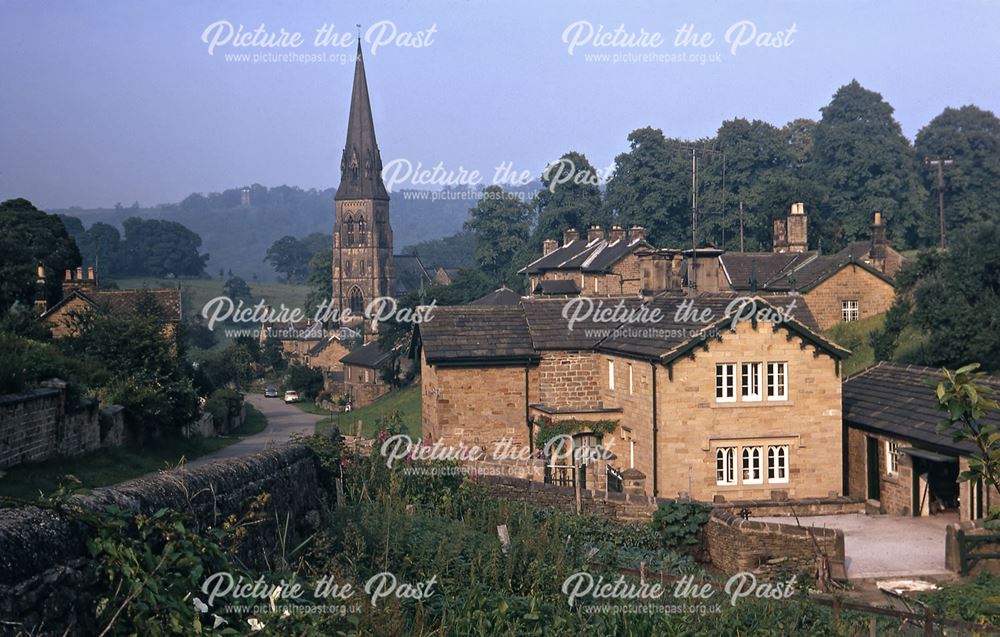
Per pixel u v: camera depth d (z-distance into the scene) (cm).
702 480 3198
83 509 888
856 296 6178
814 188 10406
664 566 2017
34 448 2998
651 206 11400
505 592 1441
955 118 12506
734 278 6869
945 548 2345
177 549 959
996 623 1552
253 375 12950
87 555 880
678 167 11444
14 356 3191
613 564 1903
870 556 2466
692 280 5428
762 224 10519
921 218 11519
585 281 9094
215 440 5706
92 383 4034
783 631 1482
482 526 1870
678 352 3147
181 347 6669
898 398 3331
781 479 3256
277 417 9056
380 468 2031
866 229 11162
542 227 12825
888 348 5075
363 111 17038
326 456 1781
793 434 3247
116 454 3641
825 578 2130
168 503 1061
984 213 11712
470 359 3534
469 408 3562
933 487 3053
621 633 1377
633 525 2388
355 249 16962
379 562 1409
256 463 1384
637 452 3378
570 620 1334
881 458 3244
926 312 4341
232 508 1240
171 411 4469
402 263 19800
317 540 1433
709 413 3200
